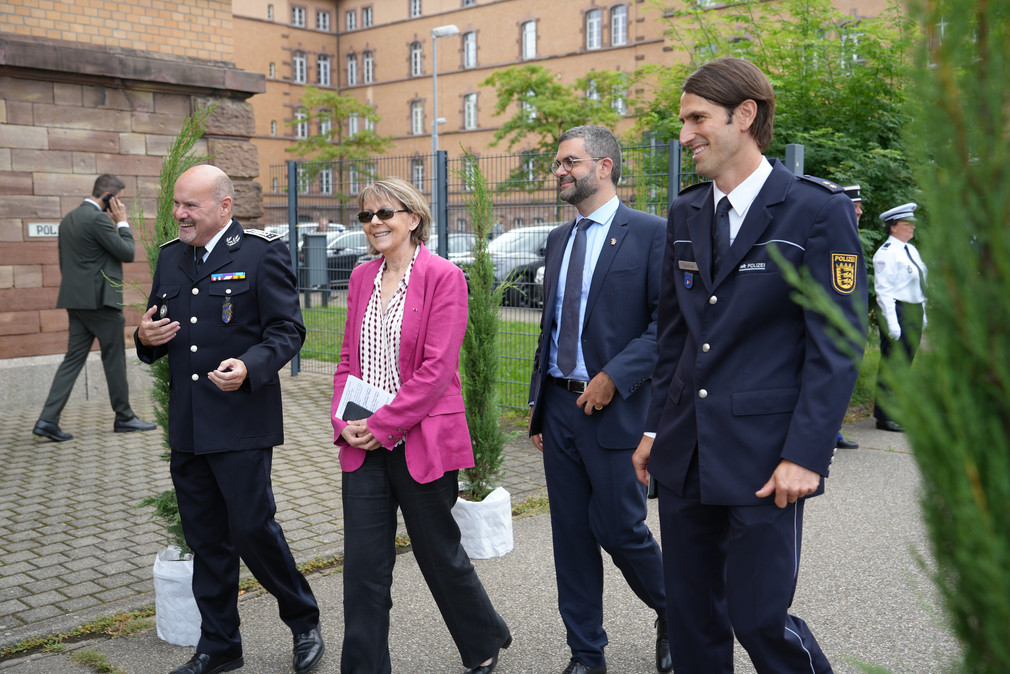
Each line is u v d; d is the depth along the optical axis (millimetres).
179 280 3357
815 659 2344
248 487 3264
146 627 3871
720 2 10188
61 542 4973
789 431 2178
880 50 8680
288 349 3260
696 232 2439
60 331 9039
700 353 2373
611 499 3215
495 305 4898
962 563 1069
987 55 1052
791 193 2283
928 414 1073
